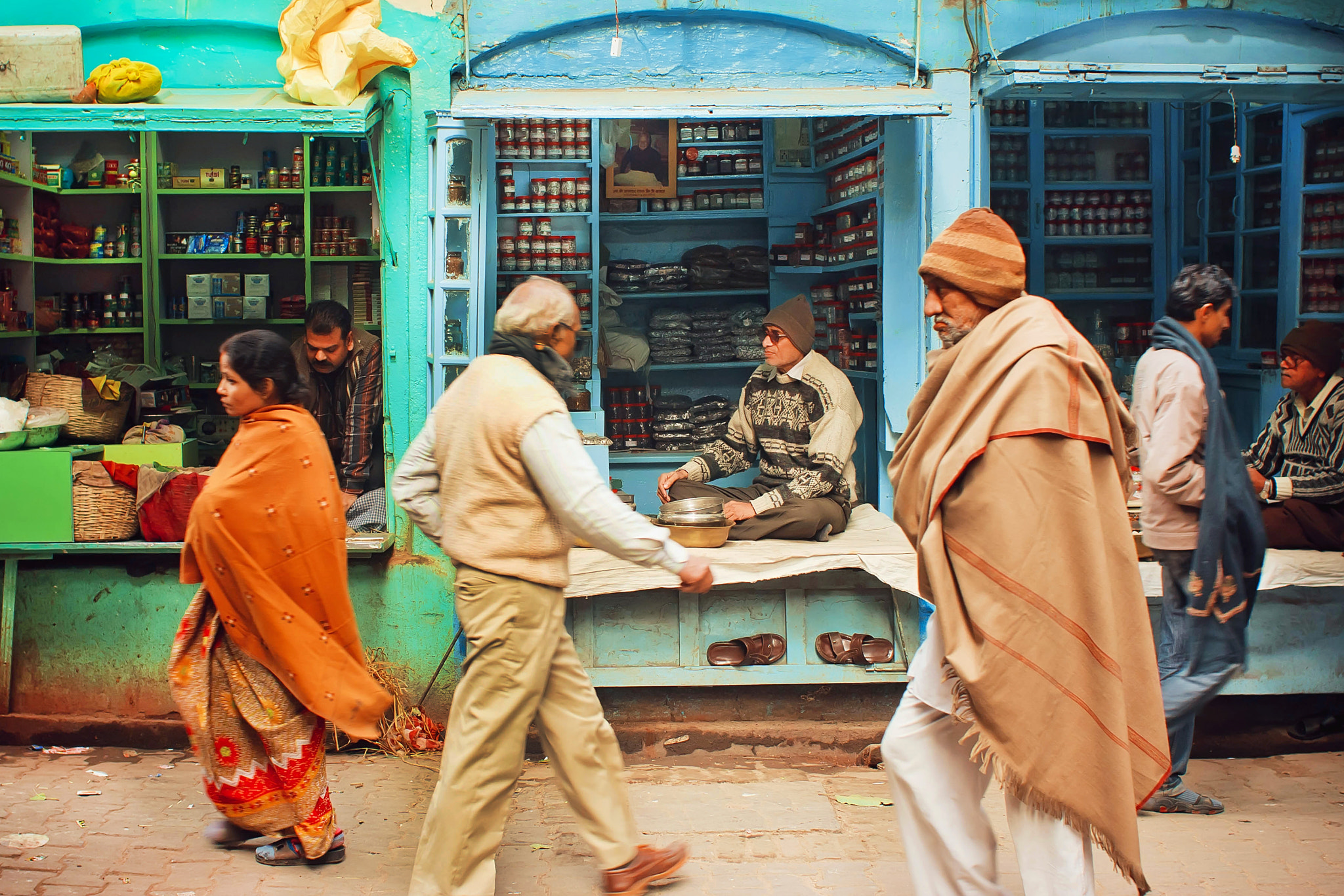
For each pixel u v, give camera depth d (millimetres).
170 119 3461
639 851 2725
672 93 3744
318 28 3576
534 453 2402
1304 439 3811
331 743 3859
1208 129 5961
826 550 3740
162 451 3957
